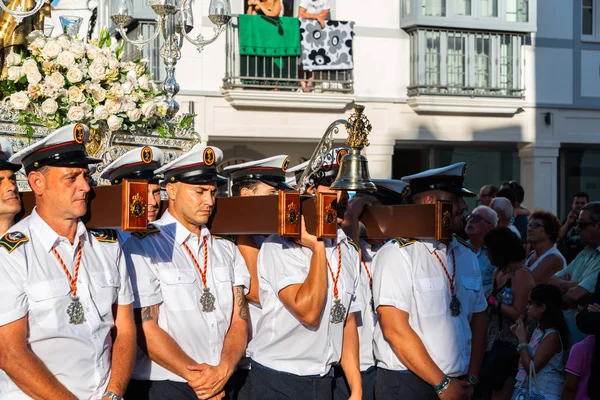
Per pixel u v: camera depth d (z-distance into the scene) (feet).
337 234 15.92
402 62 59.82
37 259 13.07
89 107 17.40
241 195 17.22
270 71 57.16
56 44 17.30
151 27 52.26
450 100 59.72
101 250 13.94
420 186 17.74
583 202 35.60
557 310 22.86
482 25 60.23
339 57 57.98
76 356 13.19
